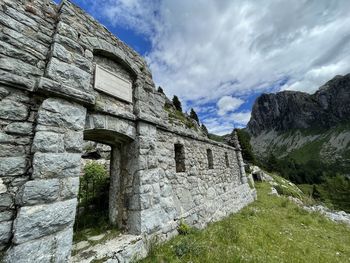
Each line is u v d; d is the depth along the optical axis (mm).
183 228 5711
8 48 3172
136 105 5484
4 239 2652
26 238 2672
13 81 3031
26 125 3162
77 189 3420
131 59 5750
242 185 12633
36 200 2877
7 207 2768
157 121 5902
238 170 13141
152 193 5105
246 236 6027
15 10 3434
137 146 5176
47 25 3924
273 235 6508
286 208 11648
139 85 5742
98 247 3975
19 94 3172
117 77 5230
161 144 6156
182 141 7414
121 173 5379
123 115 4879
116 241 4238
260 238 6035
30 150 3123
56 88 3398
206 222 7230
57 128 3367
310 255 5395
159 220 5102
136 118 5273
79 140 3654
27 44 3455
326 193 30578
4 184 2799
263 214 9391
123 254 3941
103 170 7160
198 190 7566
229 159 12000
